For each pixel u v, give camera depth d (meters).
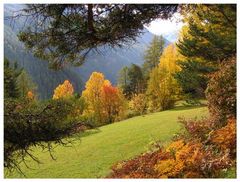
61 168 21.47
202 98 26.42
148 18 8.03
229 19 13.96
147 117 38.16
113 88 46.03
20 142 8.00
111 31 8.13
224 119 10.69
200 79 22.69
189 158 8.51
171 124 28.84
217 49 20.02
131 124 34.38
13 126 7.82
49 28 7.94
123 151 23.53
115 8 7.92
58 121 8.33
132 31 8.27
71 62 8.65
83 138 29.86
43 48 8.22
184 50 22.94
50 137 8.30
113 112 45.59
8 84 8.23
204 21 19.09
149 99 46.38
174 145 9.99
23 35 7.95
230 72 11.12
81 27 8.05
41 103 8.36
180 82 24.78
